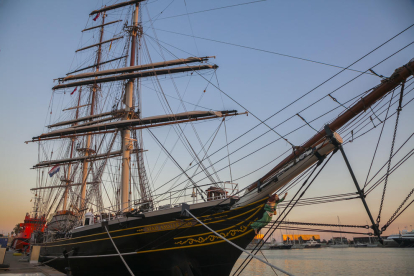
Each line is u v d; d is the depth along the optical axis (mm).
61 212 35250
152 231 17625
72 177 46469
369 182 11703
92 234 21094
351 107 12109
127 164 28562
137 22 35625
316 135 13219
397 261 58562
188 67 31062
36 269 20453
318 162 13227
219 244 16516
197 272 17031
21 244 55500
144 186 31250
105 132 33375
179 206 16938
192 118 29250
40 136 36031
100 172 34969
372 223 11352
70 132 34719
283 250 137000
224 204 16031
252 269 46906
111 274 20062
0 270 18875
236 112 28672
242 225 15852
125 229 18641
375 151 11648
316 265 53531
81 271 22188
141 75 32094
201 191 17891
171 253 17359
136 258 18250
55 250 27453
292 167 13836
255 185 15734
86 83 34219
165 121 30078
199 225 16547
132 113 32156
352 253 94188
